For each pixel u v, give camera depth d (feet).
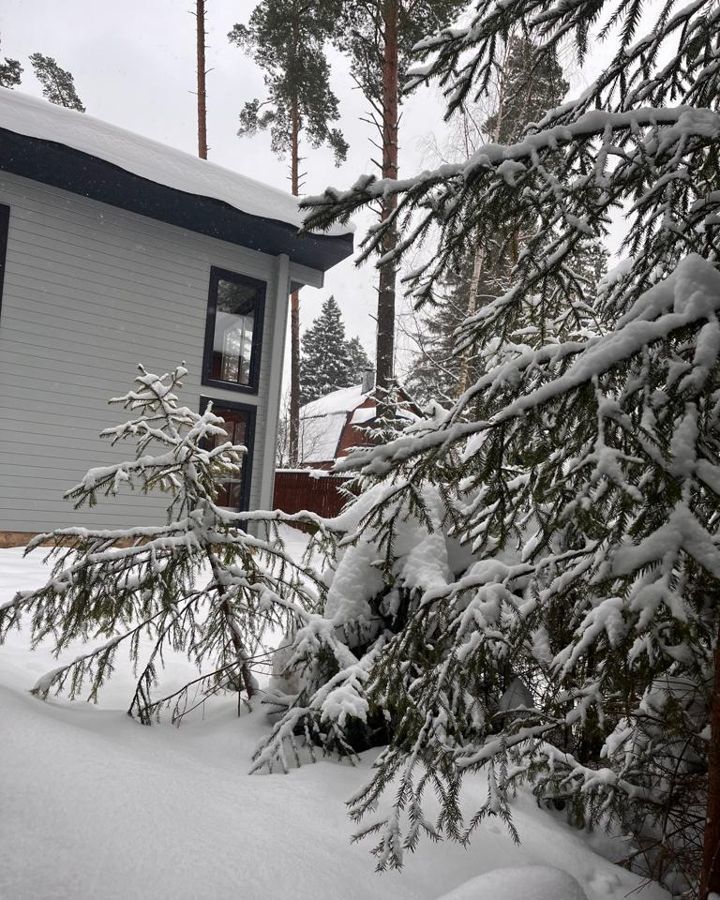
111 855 4.67
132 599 9.22
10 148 25.89
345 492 11.69
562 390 5.64
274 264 36.73
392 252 7.91
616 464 5.22
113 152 27.48
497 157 6.86
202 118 48.42
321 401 116.26
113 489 9.68
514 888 5.47
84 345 30.17
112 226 31.07
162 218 32.22
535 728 7.53
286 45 51.37
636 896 6.97
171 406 10.59
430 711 7.23
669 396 5.32
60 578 8.62
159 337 32.42
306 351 167.12
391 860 5.80
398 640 7.32
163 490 10.53
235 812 6.06
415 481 6.92
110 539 9.12
